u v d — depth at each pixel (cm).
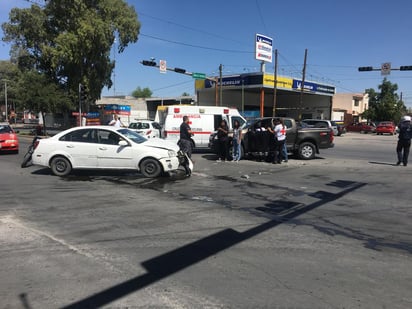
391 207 728
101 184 959
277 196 824
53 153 1075
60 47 3359
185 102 6284
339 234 559
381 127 5009
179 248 496
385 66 3050
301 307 341
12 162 1411
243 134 1516
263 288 379
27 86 3128
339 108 7112
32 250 485
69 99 3322
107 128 1095
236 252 482
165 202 760
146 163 1056
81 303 348
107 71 3916
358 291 373
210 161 1482
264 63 4225
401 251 489
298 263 446
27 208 704
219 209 704
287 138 1545
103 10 3581
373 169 1272
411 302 351
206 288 379
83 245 505
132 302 350
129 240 527
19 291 371
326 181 1023
